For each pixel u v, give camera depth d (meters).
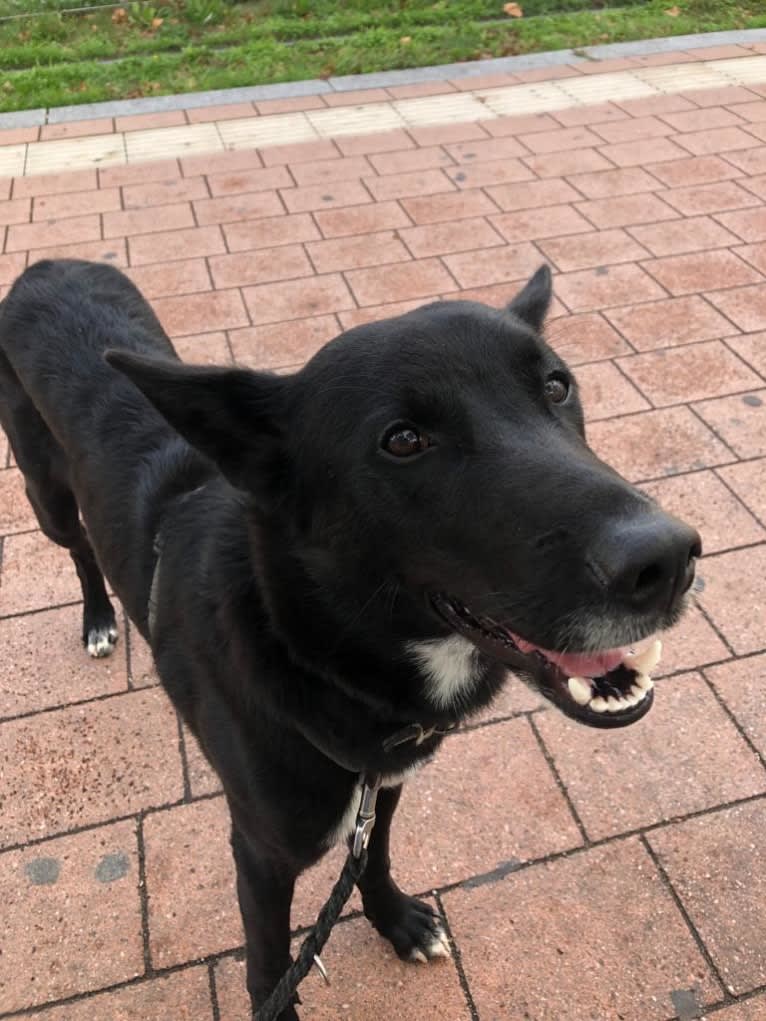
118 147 2.15
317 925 0.56
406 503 0.49
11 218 1.84
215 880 0.76
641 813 0.80
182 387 0.51
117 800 0.83
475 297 1.51
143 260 1.66
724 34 2.70
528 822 0.80
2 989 0.70
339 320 1.47
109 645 0.96
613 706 0.47
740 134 2.06
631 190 1.85
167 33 2.87
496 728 0.87
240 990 0.70
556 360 0.56
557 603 0.43
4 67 2.70
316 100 2.39
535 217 1.76
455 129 2.18
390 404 0.50
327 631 0.55
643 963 0.70
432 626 0.54
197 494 0.67
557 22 2.83
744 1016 0.67
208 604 0.59
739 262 1.59
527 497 0.45
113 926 0.74
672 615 0.44
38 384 0.82
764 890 0.74
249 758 0.58
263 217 1.80
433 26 2.86
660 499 1.11
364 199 1.86
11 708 0.91
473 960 0.71
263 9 3.02
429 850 0.78
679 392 1.29
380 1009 0.69
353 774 0.58
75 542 0.92
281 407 0.55
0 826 0.81
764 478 1.13
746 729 0.86
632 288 1.53
